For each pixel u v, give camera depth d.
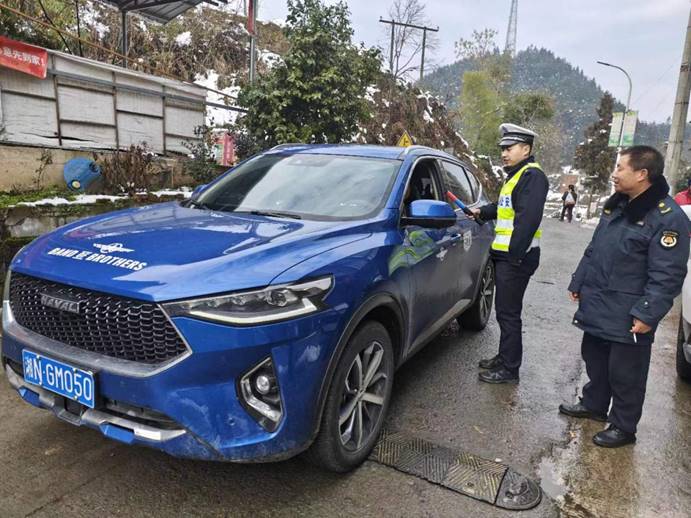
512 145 3.69
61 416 2.29
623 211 2.97
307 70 9.25
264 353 2.11
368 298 2.56
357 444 2.68
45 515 2.26
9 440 2.81
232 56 17.88
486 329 5.28
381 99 21.52
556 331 5.46
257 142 9.41
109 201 6.61
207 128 9.33
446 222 3.07
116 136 8.30
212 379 2.06
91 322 2.18
